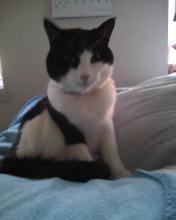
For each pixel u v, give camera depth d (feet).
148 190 1.65
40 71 5.38
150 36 5.24
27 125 2.80
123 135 2.83
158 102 2.90
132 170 2.57
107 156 2.67
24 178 2.15
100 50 2.50
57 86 2.59
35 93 5.50
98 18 5.08
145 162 2.51
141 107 2.99
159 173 1.82
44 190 1.73
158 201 1.55
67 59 2.43
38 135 2.59
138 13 5.11
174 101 2.83
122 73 5.43
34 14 5.08
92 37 2.50
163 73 5.41
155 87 3.27
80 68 2.39
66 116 2.47
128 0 5.04
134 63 5.38
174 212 1.44
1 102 5.55
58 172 2.23
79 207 1.46
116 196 1.57
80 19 5.07
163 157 2.39
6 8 5.05
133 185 1.73
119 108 3.17
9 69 5.37
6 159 2.55
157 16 5.13
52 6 4.97
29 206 1.52
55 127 2.54
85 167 2.23
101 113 2.57
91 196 1.58
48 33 2.60
